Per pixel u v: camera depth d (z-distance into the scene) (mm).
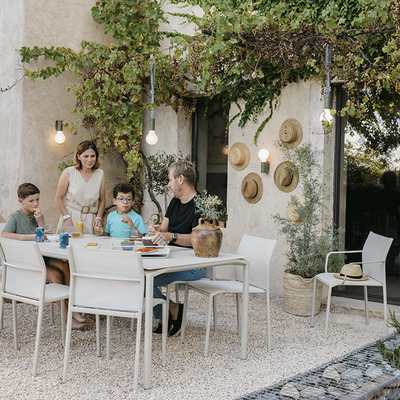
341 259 4379
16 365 2885
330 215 4809
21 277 2949
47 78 5426
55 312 4129
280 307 4539
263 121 5129
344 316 4277
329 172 4770
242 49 4508
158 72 5586
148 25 5789
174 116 5902
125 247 3059
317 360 3098
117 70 5566
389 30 3812
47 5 5371
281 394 2113
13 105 5164
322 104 4691
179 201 3621
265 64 4914
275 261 5035
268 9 4867
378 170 4680
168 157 5586
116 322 3859
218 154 5789
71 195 4336
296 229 4383
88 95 5523
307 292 4203
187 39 5043
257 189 5180
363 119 4727
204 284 3408
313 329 3840
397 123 4531
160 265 2615
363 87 4414
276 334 3676
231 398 2484
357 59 3953
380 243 3809
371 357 2559
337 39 4012
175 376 2768
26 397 2443
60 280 3607
